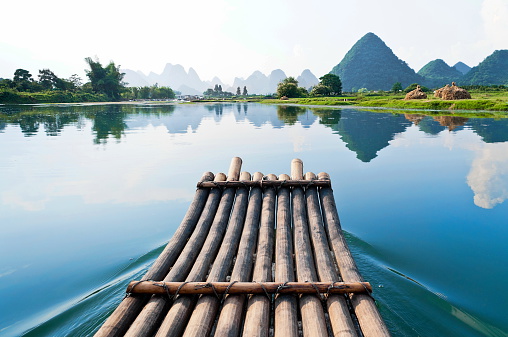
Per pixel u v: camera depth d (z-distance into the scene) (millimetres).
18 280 5406
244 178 6820
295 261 4660
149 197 9180
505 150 14328
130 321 3441
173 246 4812
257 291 3646
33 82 87750
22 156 14766
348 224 7098
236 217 5578
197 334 3074
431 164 12125
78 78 107438
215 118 35406
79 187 10180
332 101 59281
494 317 4152
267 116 36562
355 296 3637
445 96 44188
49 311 4598
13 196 9508
